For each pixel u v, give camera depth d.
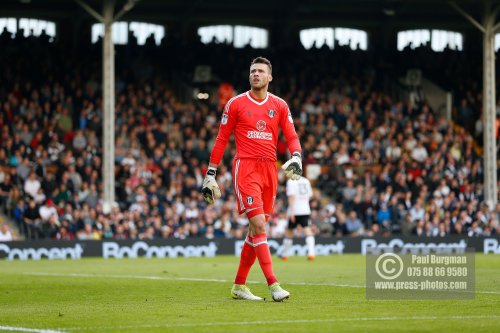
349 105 75.25
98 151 65.69
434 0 66.88
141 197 59.69
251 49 79.50
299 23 87.12
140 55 76.19
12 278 33.19
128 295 25.62
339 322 17.84
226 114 22.23
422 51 83.00
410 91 79.88
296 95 75.44
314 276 32.41
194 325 17.53
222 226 58.81
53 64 71.19
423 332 16.45
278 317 18.72
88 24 81.62
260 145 22.00
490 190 66.06
